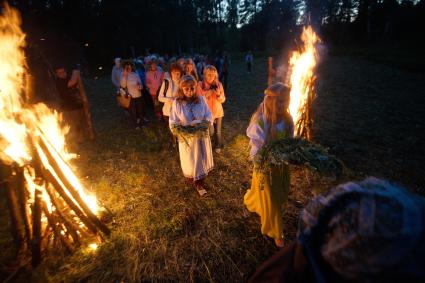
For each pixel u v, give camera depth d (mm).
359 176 3957
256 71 18359
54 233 2678
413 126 6113
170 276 2465
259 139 2580
